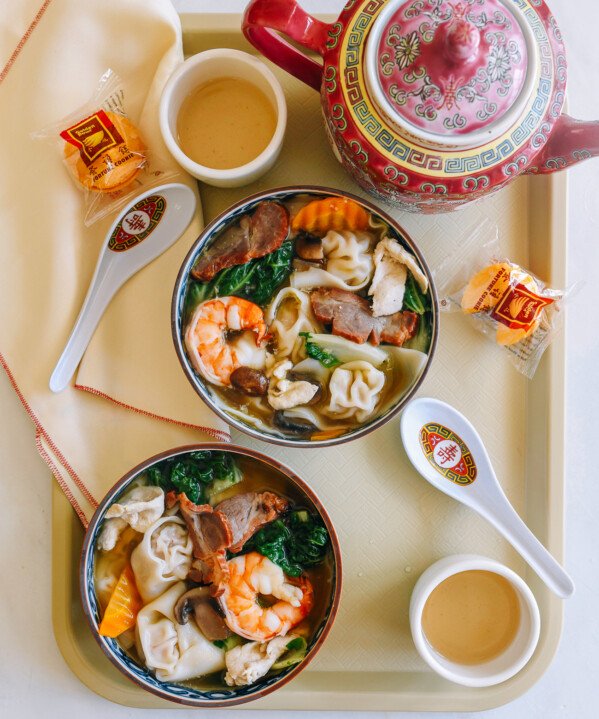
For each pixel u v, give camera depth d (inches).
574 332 27.4
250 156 24.2
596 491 27.4
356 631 24.9
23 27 24.8
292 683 24.8
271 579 23.2
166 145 23.4
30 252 24.7
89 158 24.0
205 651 23.4
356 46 21.3
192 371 23.1
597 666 26.9
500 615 24.9
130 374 24.7
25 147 24.7
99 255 24.7
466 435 24.9
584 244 27.4
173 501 23.7
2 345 24.7
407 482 25.1
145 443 24.7
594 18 27.4
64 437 24.6
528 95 20.9
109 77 24.6
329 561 23.5
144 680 22.8
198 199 24.7
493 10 20.9
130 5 24.3
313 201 23.4
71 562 24.7
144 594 23.6
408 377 23.4
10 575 26.0
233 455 24.0
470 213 25.4
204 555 23.3
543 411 25.0
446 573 23.6
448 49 20.0
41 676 26.0
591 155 21.9
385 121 21.1
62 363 24.6
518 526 24.5
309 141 25.2
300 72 22.9
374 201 25.2
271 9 21.2
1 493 25.9
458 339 25.3
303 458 24.9
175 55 24.4
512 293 24.4
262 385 23.3
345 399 23.4
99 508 22.7
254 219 23.4
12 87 24.8
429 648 24.2
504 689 24.7
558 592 24.3
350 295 23.8
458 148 21.1
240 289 23.7
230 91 24.3
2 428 25.8
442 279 25.3
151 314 24.8
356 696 24.7
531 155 21.5
